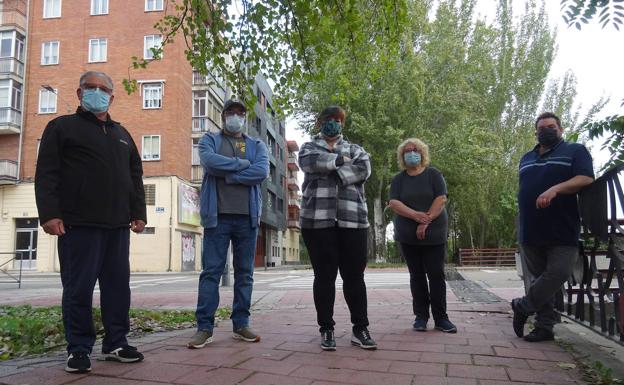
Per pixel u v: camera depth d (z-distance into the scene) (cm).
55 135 326
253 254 430
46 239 2584
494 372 312
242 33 514
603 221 375
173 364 329
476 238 3100
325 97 2155
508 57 2759
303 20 474
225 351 370
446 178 2461
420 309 475
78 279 320
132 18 2734
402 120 2333
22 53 2733
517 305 421
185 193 2739
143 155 2645
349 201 393
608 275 389
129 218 357
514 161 2703
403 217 481
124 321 344
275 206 4622
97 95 338
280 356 353
